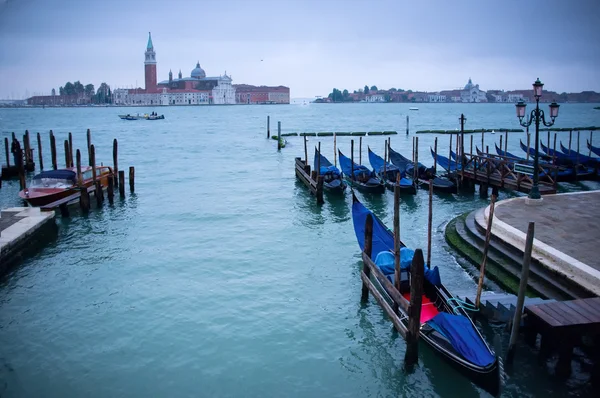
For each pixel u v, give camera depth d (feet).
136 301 51.31
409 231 73.56
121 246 68.74
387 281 41.68
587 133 247.50
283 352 41.91
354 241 70.18
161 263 61.93
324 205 92.22
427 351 40.27
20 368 39.88
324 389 37.32
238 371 39.40
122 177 96.17
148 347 42.78
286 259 63.00
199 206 92.12
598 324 34.40
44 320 47.55
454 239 64.23
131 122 388.57
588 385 35.24
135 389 37.29
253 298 51.78
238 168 140.77
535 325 36.32
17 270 59.93
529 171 68.64
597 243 50.96
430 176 102.89
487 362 33.99
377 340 43.70
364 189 101.04
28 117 487.20
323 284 55.16
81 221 81.61
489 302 42.45
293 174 129.70
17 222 68.74
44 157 171.94
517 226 57.62
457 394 36.68
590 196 73.20
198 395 36.65
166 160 158.61
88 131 90.07
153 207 91.20
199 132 282.77
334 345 42.96
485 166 109.50
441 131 255.91
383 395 36.68
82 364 40.42
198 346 42.86
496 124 343.67
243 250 66.54
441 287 45.34
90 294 53.11
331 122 384.06
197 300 51.39
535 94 65.16
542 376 36.11
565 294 43.37
